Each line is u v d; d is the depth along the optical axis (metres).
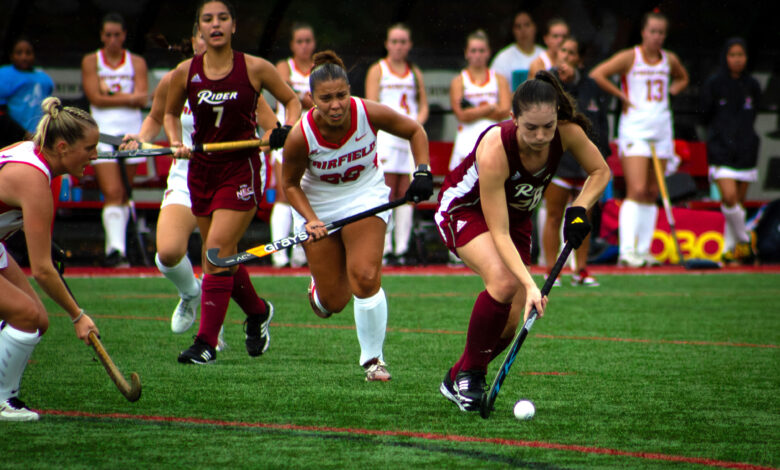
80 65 47.34
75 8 46.62
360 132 18.39
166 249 20.88
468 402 15.30
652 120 41.06
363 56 49.53
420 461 12.25
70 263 45.53
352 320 27.34
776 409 15.68
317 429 14.02
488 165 15.06
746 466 12.18
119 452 12.59
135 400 14.05
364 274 18.19
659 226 47.66
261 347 21.03
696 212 48.28
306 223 18.45
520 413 14.80
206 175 20.36
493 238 15.27
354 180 18.97
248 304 20.78
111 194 42.00
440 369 19.50
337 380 18.11
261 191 20.86
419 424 14.43
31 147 14.52
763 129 53.84
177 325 22.52
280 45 48.44
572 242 15.45
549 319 27.98
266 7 47.75
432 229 49.50
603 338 24.20
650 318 28.28
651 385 17.80
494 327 15.43
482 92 43.75
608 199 48.66
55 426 14.07
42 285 14.20
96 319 26.78
